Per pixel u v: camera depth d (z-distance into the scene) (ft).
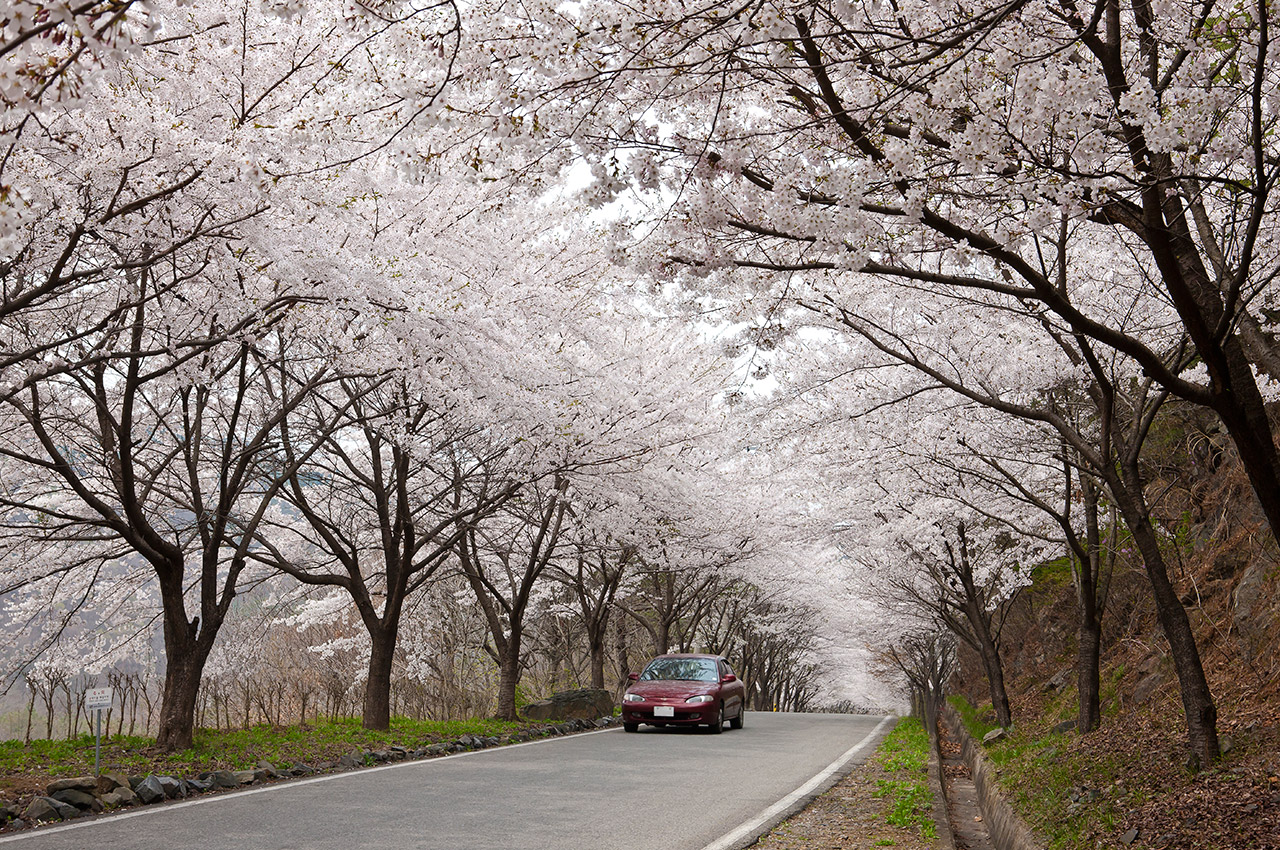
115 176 23.18
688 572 81.61
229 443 35.42
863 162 16.19
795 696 179.63
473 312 32.32
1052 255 29.30
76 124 21.89
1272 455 15.05
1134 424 24.84
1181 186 16.87
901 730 51.42
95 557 39.24
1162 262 14.28
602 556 67.00
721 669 56.90
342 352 32.37
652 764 35.06
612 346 46.78
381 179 31.81
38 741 34.58
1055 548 49.52
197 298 29.27
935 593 64.64
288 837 19.90
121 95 22.00
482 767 32.99
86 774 26.45
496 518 61.98
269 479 40.83
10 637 41.14
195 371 29.73
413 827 21.29
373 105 20.42
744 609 109.60
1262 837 14.74
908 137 14.96
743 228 16.61
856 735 53.36
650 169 15.89
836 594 103.96
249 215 23.59
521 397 33.68
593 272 41.29
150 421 41.01
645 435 45.44
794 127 15.23
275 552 41.52
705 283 20.20
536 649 94.63
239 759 31.19
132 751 31.89
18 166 20.34
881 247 16.14
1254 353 18.33
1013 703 59.41
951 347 30.37
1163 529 42.32
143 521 31.94
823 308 29.22
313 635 77.41
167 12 23.32
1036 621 69.26
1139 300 27.71
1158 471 46.39
